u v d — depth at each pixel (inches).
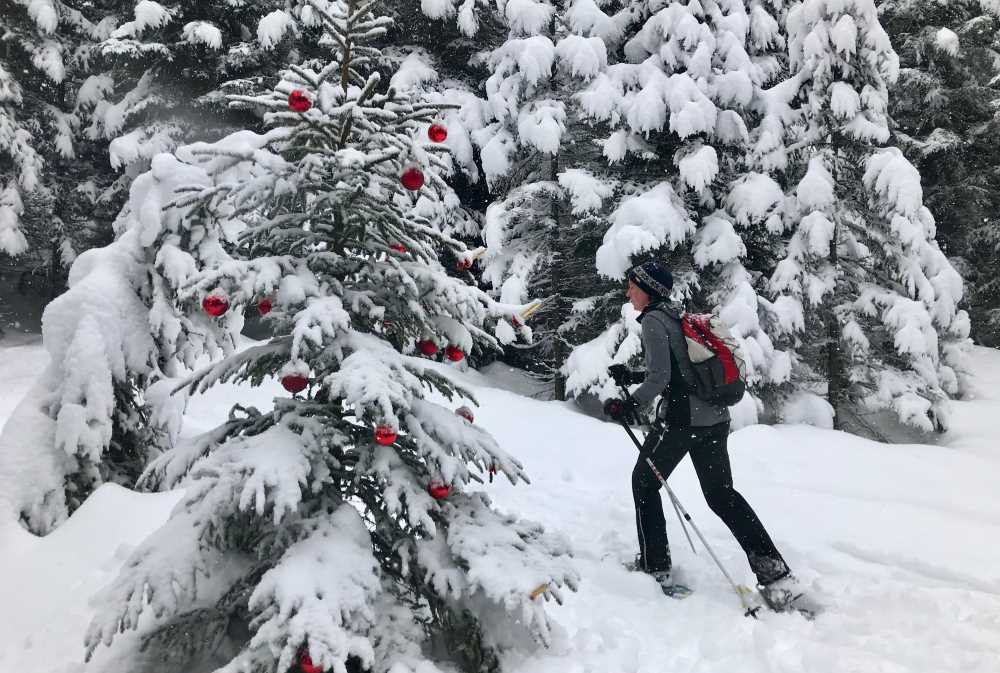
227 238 174.6
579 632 123.9
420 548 102.0
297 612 80.0
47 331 164.7
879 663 112.4
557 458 249.9
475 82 484.1
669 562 146.1
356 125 108.5
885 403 389.1
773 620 129.7
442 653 110.4
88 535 139.6
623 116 377.4
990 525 173.0
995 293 686.5
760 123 387.2
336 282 105.7
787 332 369.1
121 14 562.9
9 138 515.8
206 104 490.6
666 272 150.6
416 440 100.7
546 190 392.5
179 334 179.2
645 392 140.3
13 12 529.0
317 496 101.7
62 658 107.2
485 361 490.9
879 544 162.6
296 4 479.2
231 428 107.4
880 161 372.8
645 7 401.4
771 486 209.2
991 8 657.6
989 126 661.3
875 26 361.4
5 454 153.8
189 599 90.0
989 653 114.0
